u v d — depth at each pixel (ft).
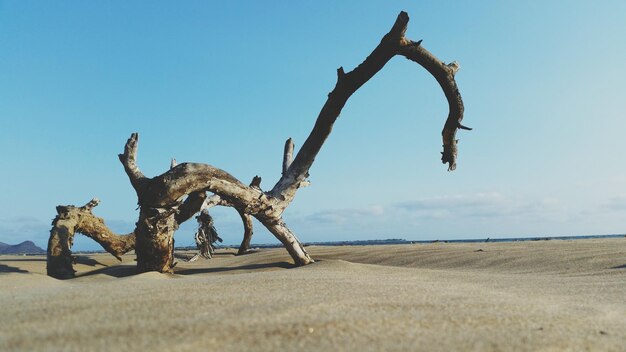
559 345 8.77
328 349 7.95
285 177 25.66
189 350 7.63
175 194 21.98
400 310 10.71
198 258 36.42
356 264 22.34
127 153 23.65
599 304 13.04
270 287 13.20
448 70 24.61
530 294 14.30
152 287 13.00
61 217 24.99
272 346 7.98
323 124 25.09
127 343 7.84
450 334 9.09
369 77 24.29
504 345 8.57
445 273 20.33
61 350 7.49
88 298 11.15
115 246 28.86
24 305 10.38
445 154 26.99
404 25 23.11
